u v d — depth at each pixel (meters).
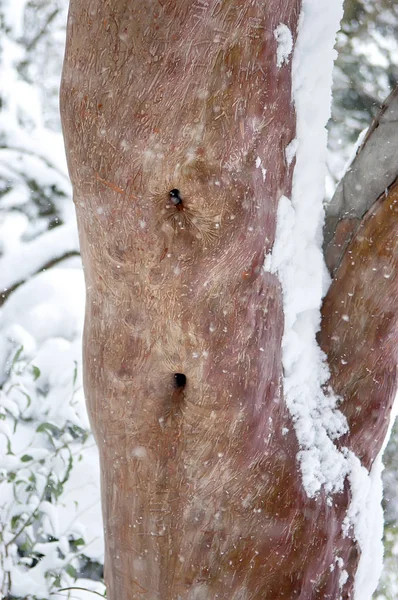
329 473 2.09
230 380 1.90
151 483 1.97
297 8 1.89
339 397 2.12
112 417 1.96
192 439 1.93
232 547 2.01
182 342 1.88
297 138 1.94
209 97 1.78
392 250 2.06
